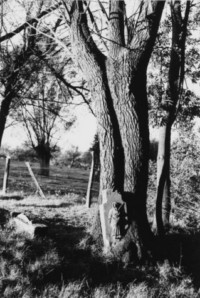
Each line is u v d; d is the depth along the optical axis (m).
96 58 8.42
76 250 7.55
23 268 6.36
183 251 8.78
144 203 8.20
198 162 12.77
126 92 8.17
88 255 7.43
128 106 8.17
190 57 11.27
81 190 21.64
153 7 8.14
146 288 6.66
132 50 8.15
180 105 10.60
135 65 8.15
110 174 8.12
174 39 10.04
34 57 12.41
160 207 9.30
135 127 8.17
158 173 9.73
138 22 8.37
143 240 7.80
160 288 6.82
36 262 6.56
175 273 7.49
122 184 8.18
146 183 8.32
